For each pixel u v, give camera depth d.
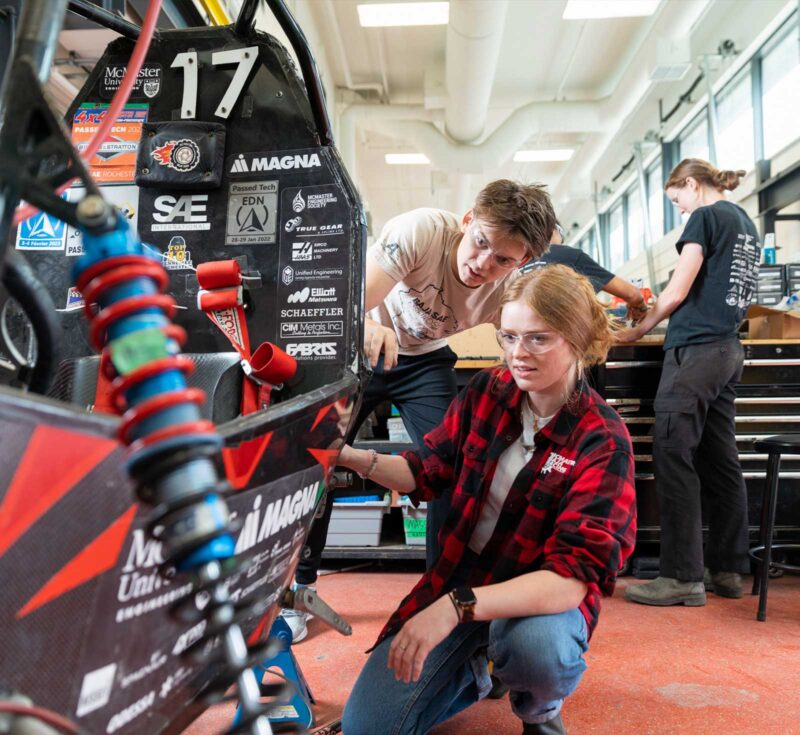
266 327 1.08
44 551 0.41
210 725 1.50
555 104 7.82
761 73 6.39
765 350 2.99
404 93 8.38
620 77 7.62
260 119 1.13
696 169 2.72
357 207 1.08
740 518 2.65
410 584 2.84
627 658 1.94
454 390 2.06
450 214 1.77
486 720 1.54
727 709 1.59
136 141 1.16
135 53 0.65
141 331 0.40
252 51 1.14
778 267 3.82
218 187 1.13
